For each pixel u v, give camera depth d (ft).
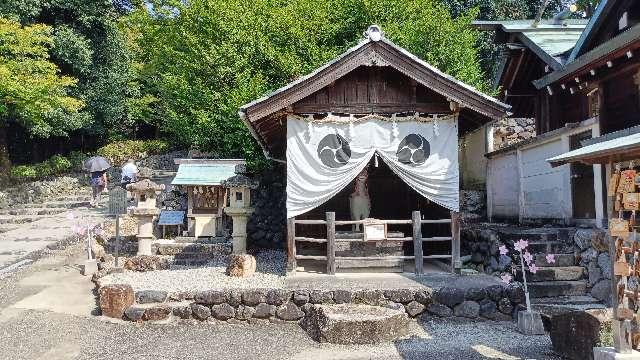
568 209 32.37
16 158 70.64
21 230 43.80
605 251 24.79
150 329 23.06
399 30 45.32
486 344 20.51
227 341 21.47
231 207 35.19
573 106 37.81
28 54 57.88
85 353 19.95
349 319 21.04
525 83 45.98
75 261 34.83
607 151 12.80
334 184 28.14
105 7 69.82
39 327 22.43
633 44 23.36
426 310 24.25
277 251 41.42
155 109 76.07
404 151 28.30
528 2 74.28
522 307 24.18
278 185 44.21
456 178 28.35
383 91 28.60
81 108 66.44
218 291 24.30
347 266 28.76
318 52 44.98
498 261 28.60
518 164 39.24
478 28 47.62
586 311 17.58
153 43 66.90
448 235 33.60
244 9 48.85
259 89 43.06
